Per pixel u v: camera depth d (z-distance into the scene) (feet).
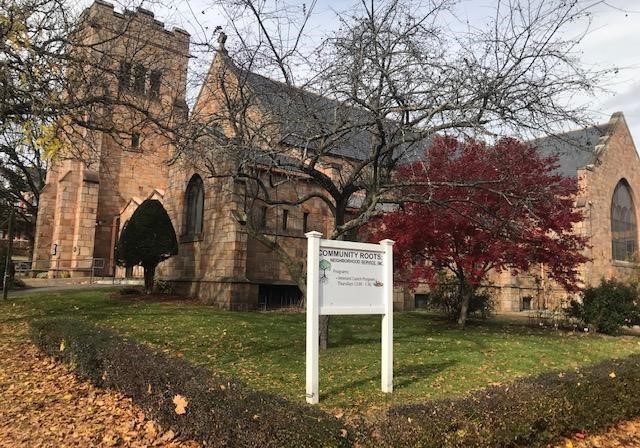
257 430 14.65
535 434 17.84
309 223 68.69
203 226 63.82
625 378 22.63
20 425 20.16
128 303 56.44
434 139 44.65
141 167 111.45
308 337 21.33
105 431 19.49
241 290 56.34
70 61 34.30
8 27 27.84
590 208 99.86
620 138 112.27
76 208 103.76
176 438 18.39
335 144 35.22
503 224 34.86
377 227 53.01
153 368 20.57
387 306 23.86
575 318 59.82
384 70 28.66
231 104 36.01
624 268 104.94
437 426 14.82
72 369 27.30
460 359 32.60
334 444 13.33
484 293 64.90
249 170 40.45
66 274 98.94
